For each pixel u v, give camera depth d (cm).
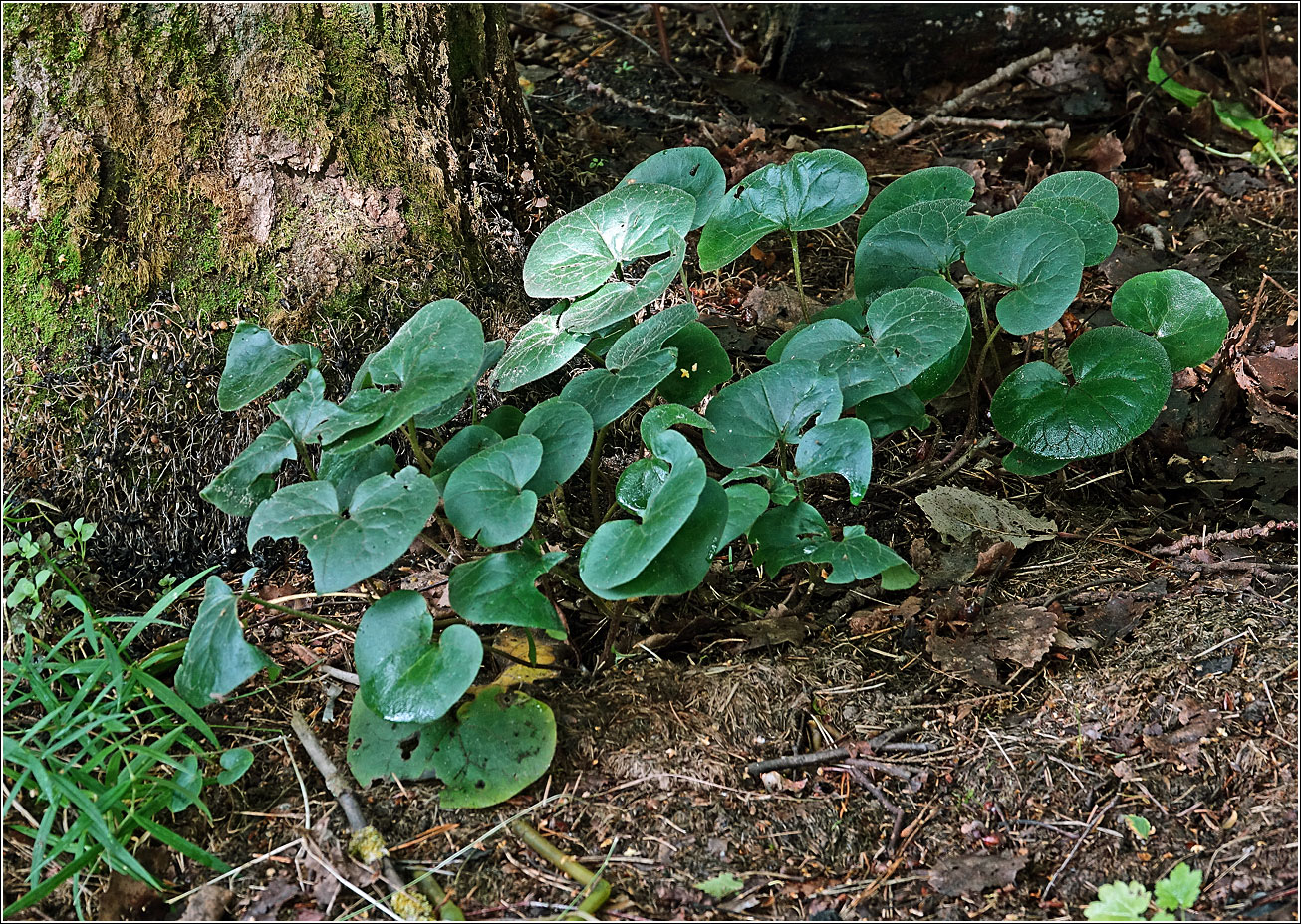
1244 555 254
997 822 207
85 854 194
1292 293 337
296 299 271
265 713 233
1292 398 299
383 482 206
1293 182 394
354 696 234
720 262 261
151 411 262
